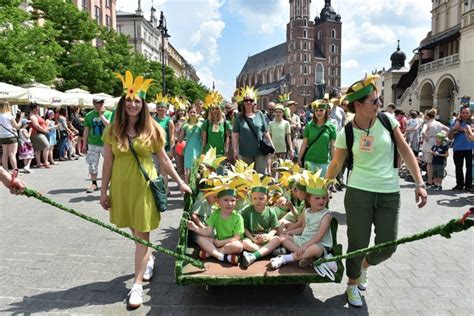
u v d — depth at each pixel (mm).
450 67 36594
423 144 10797
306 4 122062
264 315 3779
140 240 3730
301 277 3734
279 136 8609
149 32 75062
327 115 6910
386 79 56281
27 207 7859
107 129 4082
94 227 6543
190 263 3973
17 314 3787
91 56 25359
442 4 47625
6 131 11281
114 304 3992
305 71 123188
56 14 24969
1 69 16109
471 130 9789
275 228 4562
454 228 2748
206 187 4793
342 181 10445
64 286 4383
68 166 14312
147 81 4074
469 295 4230
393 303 4047
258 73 150000
